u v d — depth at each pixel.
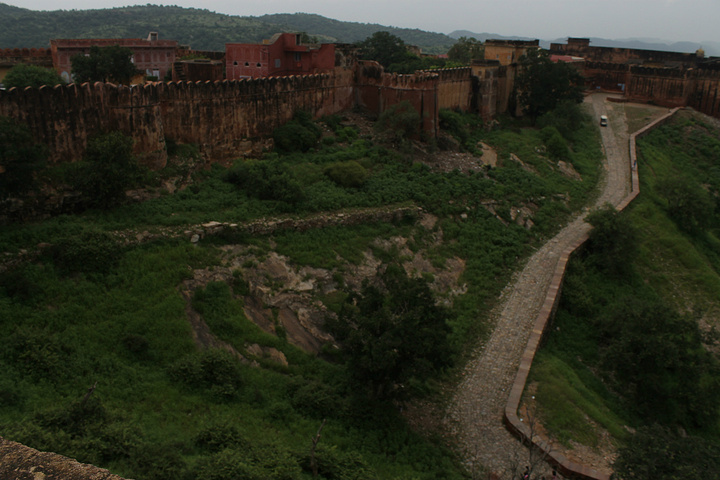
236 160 38.34
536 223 43.50
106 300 22.95
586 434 23.75
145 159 31.73
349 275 31.14
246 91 39.41
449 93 56.31
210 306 25.06
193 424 19.20
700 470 18.66
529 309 33.12
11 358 18.88
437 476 20.80
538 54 63.81
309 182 38.06
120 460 15.30
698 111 77.44
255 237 30.41
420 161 45.66
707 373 29.61
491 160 50.97
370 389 23.16
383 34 77.06
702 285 42.00
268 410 21.34
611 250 40.31
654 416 28.16
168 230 27.88
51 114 27.45
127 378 20.27
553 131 57.50
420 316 22.77
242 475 15.48
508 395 26.00
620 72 86.38
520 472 21.34
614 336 31.80
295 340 26.28
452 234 38.78
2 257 22.39
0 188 24.27
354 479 18.23
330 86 48.84
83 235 24.50
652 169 58.38
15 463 6.11
